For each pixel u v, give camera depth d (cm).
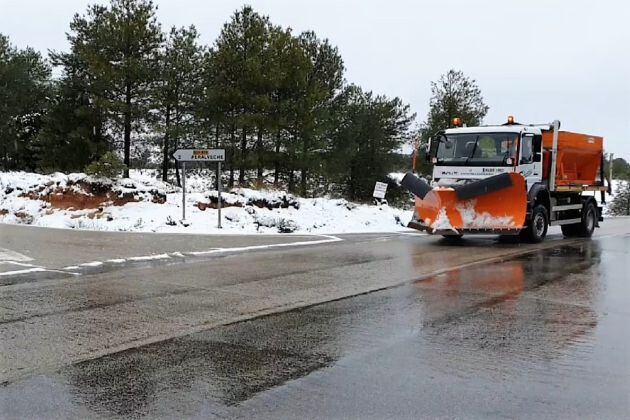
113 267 1070
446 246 1434
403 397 441
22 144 3164
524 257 1227
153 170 3319
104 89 2409
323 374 491
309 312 716
